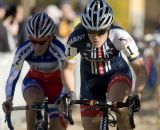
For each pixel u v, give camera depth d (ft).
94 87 38.29
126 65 38.06
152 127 64.18
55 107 36.76
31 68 40.32
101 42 35.60
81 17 35.42
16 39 68.39
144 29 135.54
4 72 52.80
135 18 129.80
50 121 38.40
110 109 35.27
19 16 68.90
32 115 38.14
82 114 37.65
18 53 38.88
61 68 38.32
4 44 61.67
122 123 35.73
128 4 108.88
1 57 59.98
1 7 68.80
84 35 36.19
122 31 36.11
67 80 36.99
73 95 35.47
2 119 50.70
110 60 37.09
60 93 40.42
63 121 38.40
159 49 70.08
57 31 75.46
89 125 37.50
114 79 37.01
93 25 34.40
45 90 40.32
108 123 34.50
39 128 36.35
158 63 69.15
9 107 37.27
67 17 77.77
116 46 36.14
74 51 36.70
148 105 78.02
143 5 131.95
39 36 37.35
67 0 115.85
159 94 68.33
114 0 108.58
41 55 39.04
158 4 138.31
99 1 35.14
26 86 39.34
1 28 61.26
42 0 115.55
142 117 70.03
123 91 36.19
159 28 75.97
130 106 32.83
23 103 58.18
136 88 35.45
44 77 40.06
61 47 38.93
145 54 78.54
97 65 37.35
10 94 38.29
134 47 36.06
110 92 36.58
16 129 56.54
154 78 76.79
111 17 34.94
